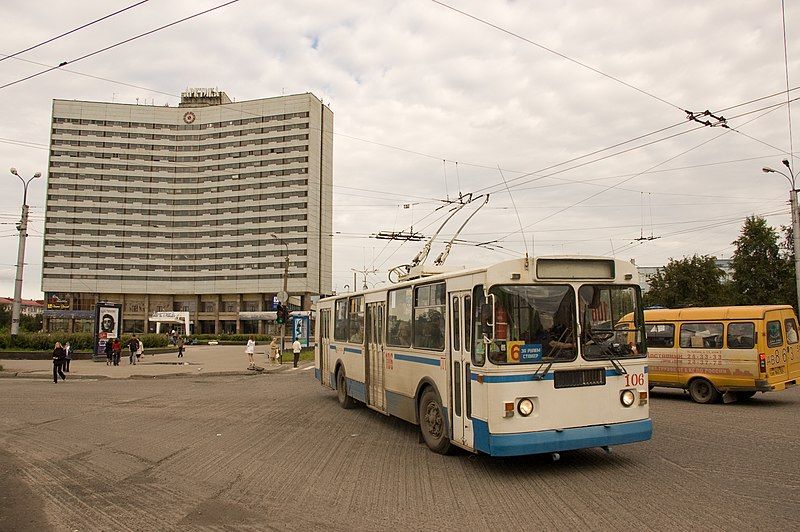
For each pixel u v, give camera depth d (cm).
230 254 9612
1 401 1608
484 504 618
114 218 9744
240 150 9644
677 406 1358
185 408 1439
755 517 552
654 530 525
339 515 590
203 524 569
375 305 1183
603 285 776
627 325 782
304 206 9331
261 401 1567
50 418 1280
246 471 780
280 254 9400
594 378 746
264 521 575
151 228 9781
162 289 9744
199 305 9831
